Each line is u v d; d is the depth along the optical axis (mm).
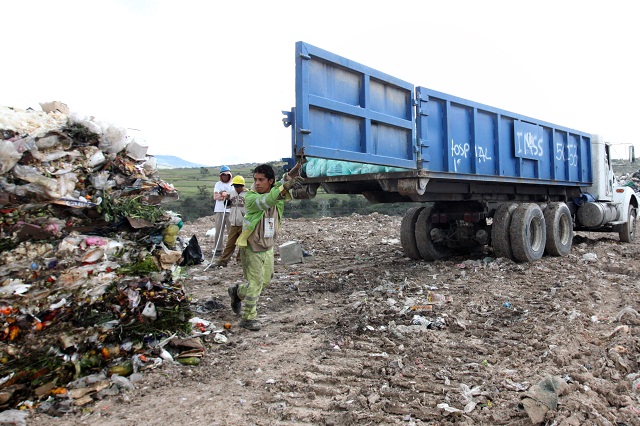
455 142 7410
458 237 9125
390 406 3457
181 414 3426
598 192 11555
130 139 4336
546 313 5672
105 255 4012
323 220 17906
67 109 4148
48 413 3400
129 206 4211
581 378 3828
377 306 5938
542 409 3227
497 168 8289
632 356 4352
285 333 5176
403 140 6570
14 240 3611
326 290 7082
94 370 3865
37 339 3596
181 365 4219
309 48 5086
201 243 12297
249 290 5230
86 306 3861
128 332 4129
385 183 7102
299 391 3797
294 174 4938
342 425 3256
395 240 12766
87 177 3979
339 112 5492
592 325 5238
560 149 10195
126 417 3377
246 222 5180
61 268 3758
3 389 3389
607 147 12125
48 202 3717
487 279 7383
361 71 5801
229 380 3986
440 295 6301
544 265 8391
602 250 10352
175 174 48656
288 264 9484
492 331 5137
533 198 10453
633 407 3439
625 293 6512
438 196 7895
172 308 4477
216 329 5172
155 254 4410
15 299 3508
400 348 4617
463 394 3623
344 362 4352
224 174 9547
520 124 8797
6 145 3439
